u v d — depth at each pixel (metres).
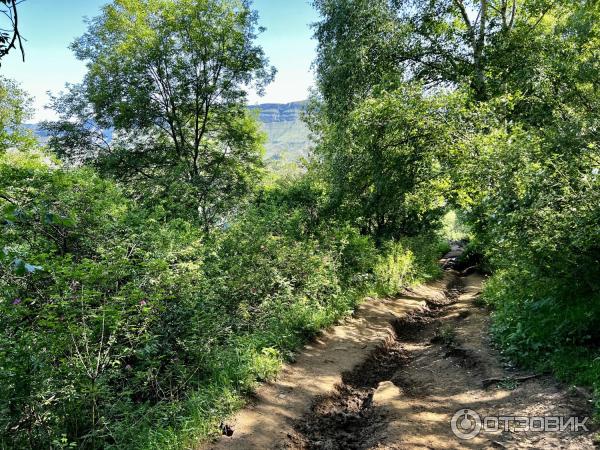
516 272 6.88
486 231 7.91
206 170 21.39
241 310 7.40
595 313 5.54
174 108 20.05
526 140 7.34
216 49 20.16
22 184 6.83
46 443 4.03
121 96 19.50
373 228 18.78
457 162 9.58
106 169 19.05
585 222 5.35
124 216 7.62
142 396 5.36
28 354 4.12
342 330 8.88
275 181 23.58
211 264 7.87
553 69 10.33
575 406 4.43
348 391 6.47
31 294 4.99
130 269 5.86
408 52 15.32
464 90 11.77
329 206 13.77
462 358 6.68
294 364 6.97
